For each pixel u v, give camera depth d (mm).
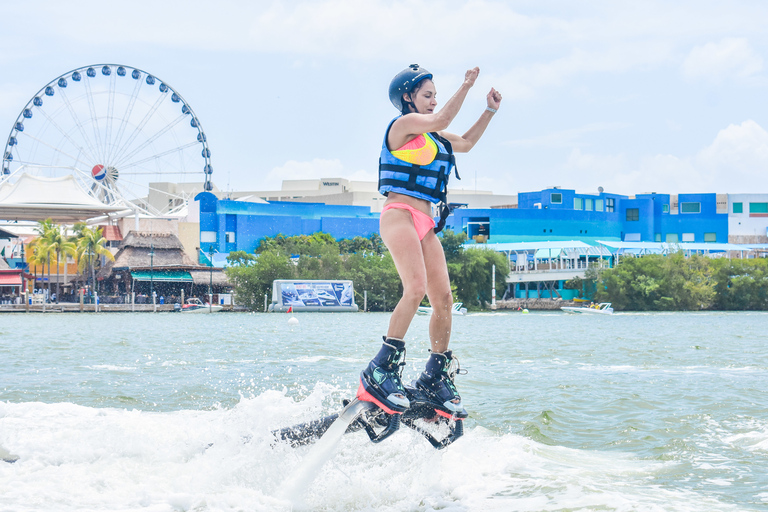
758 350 22094
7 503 3689
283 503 3850
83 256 74750
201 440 4809
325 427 4188
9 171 75062
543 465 5102
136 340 25609
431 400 3967
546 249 82000
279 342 24359
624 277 75500
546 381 12961
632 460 5641
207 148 82750
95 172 84562
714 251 87250
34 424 5629
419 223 4113
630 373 14680
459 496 4180
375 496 4094
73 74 73875
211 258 86750
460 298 77000
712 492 4375
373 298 76938
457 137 4477
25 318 52750
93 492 3898
